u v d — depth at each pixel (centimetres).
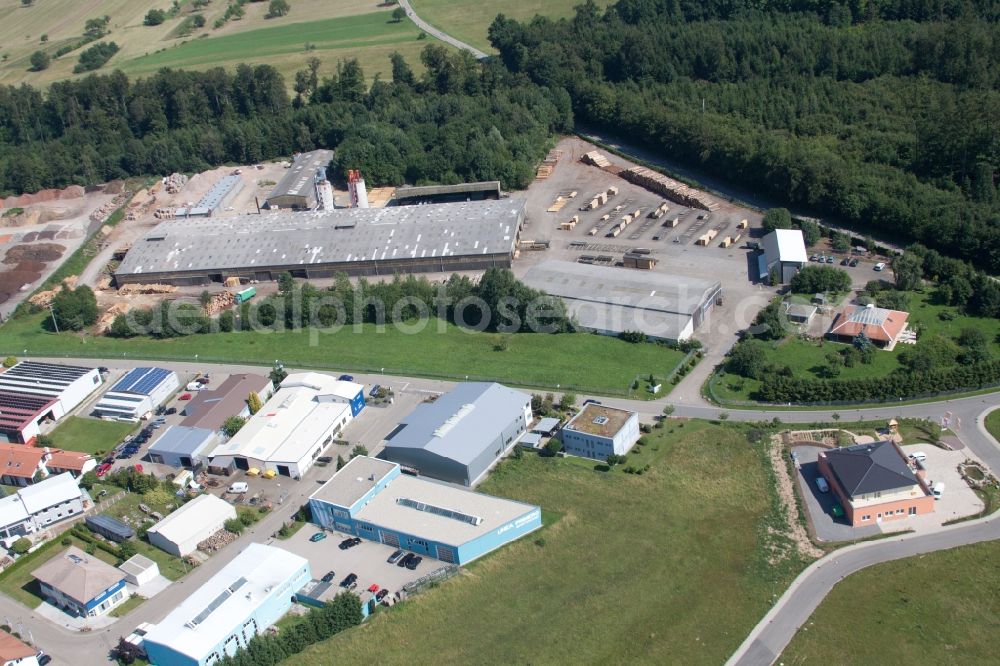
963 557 12744
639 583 12700
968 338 17525
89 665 11875
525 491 14712
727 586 12588
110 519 14562
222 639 11675
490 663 11556
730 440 15550
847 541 13250
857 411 16075
